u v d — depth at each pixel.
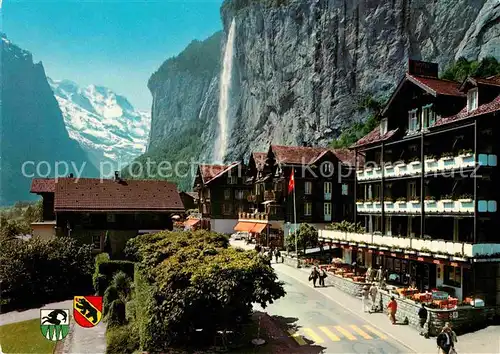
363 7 125.56
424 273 35.34
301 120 141.75
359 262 45.31
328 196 62.53
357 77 126.12
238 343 25.05
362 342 25.42
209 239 33.62
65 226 50.50
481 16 95.25
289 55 151.62
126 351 25.30
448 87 36.81
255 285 23.81
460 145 34.00
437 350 24.12
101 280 39.78
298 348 24.41
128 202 53.16
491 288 30.05
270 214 62.03
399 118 41.09
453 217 35.12
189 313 23.36
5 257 41.28
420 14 112.38
